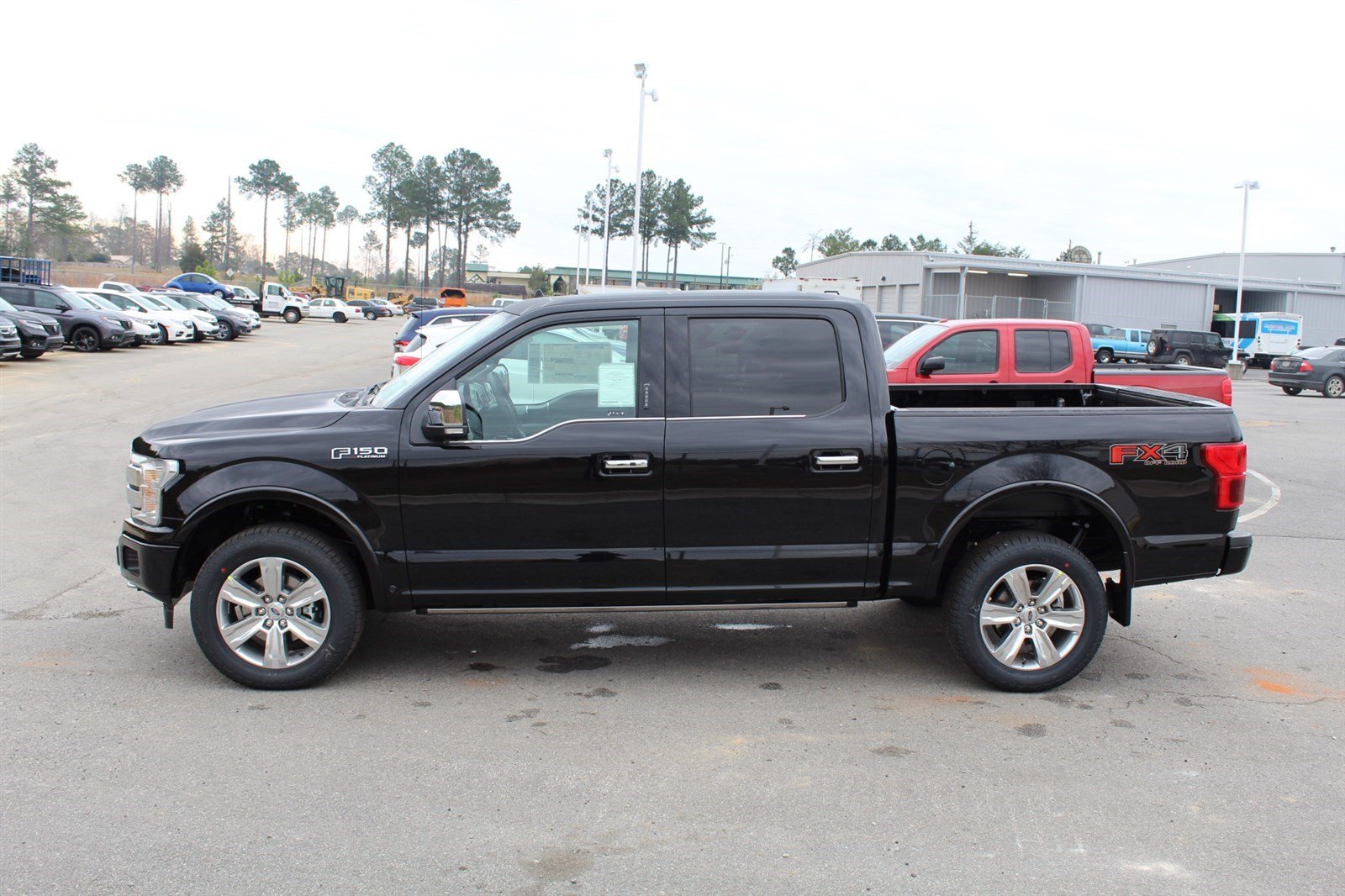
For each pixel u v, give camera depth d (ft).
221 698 15.20
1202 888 10.39
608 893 10.15
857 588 15.72
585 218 301.02
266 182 434.71
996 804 12.18
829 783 12.68
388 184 412.77
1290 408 73.82
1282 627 19.81
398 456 15.02
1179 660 17.80
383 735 13.92
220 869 10.44
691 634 18.92
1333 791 12.70
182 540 15.15
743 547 15.44
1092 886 10.39
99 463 35.96
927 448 15.40
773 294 15.74
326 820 11.51
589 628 19.19
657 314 15.44
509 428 15.29
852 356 15.58
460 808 11.87
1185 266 234.38
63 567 22.62
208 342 117.50
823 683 16.38
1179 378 35.50
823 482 15.35
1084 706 15.51
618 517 15.24
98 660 16.72
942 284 155.84
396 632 18.71
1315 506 32.91
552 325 15.34
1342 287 177.68
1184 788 12.70
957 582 15.76
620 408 15.33
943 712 15.16
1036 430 15.58
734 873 10.54
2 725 13.99
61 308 88.89
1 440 40.63
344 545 15.85
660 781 12.67
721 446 15.17
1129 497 15.72
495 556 15.25
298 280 393.29
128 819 11.45
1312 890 10.38
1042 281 156.97
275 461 15.07
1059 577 15.71
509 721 14.53
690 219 296.51
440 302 230.89
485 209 390.42
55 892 9.98
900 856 10.92
